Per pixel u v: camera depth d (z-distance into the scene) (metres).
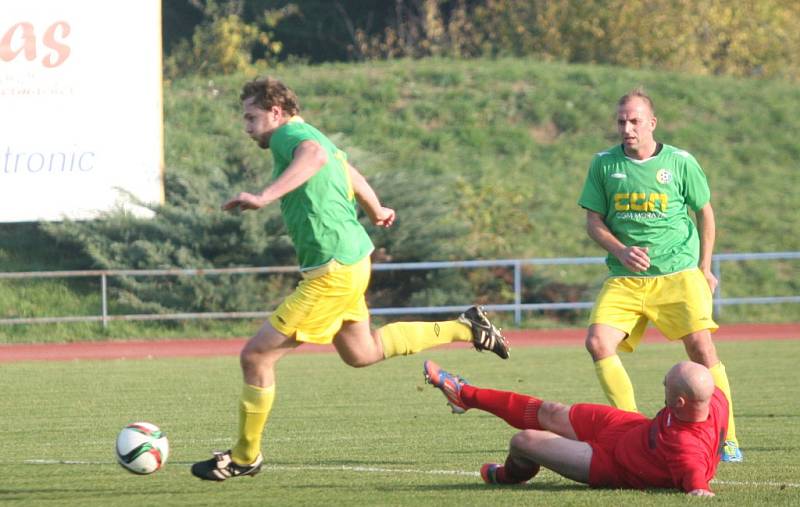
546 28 123.56
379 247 74.88
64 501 19.97
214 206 75.06
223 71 116.50
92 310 70.88
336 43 144.75
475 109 100.19
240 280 71.19
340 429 30.67
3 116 73.50
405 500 19.55
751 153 97.00
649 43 121.44
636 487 19.86
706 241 25.58
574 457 20.00
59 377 46.69
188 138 88.06
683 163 24.86
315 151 19.44
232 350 61.31
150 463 20.89
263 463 24.66
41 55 73.75
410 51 129.75
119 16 74.25
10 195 73.50
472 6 138.38
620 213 24.91
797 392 38.72
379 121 96.88
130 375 47.44
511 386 41.62
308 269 20.08
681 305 24.52
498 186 84.38
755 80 113.62
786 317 75.75
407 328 21.75
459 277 75.06
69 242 75.81
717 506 18.12
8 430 31.14
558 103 101.94
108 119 74.25
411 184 76.88
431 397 38.53
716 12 123.38
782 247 84.00
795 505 18.42
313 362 52.91
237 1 136.75
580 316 74.69
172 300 69.81
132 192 74.31
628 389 24.09
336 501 19.58
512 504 18.91
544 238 82.00
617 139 98.56
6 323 66.81
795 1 132.38
